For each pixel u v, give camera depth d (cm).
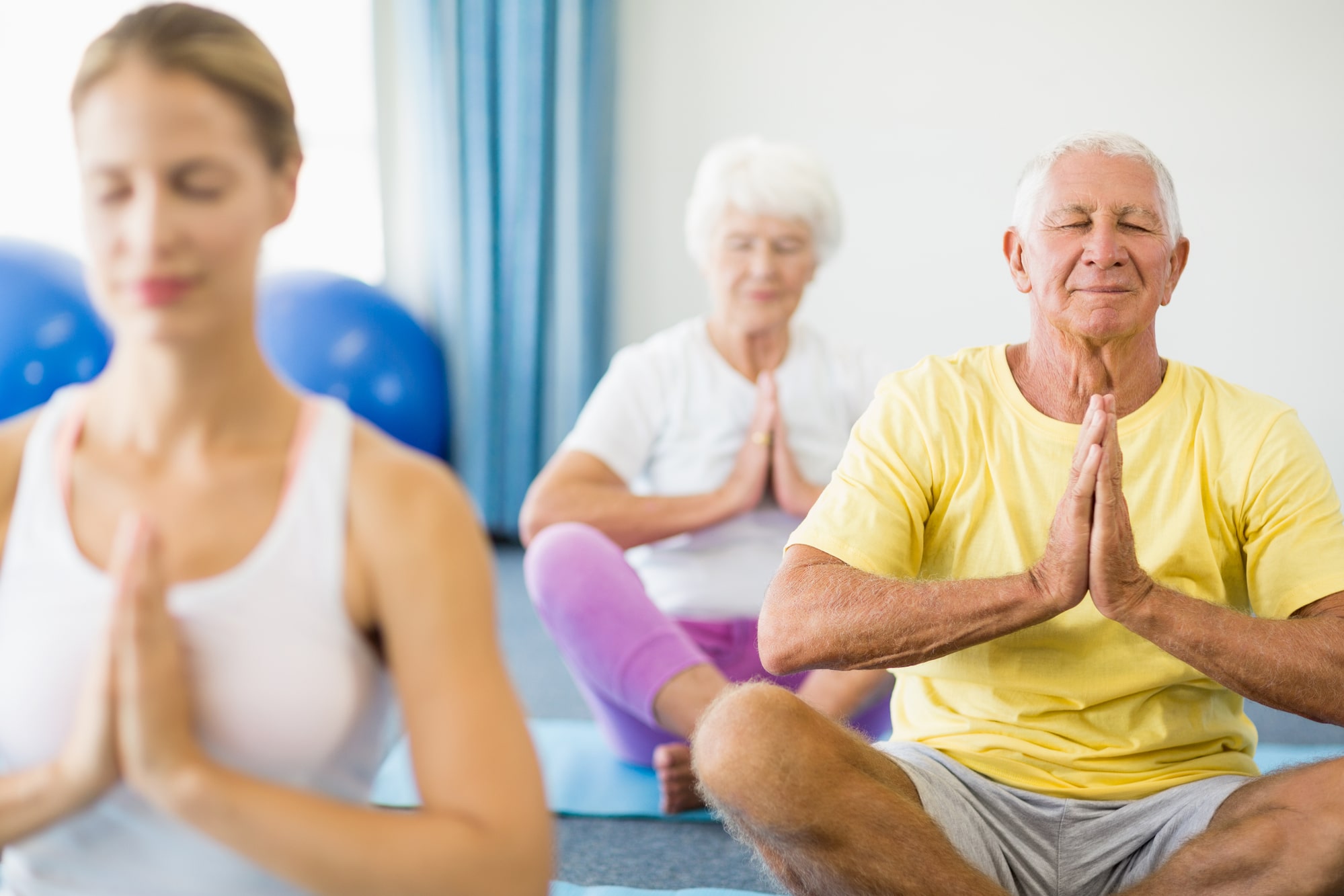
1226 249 426
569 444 227
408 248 460
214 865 83
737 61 443
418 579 83
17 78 450
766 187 216
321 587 83
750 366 227
